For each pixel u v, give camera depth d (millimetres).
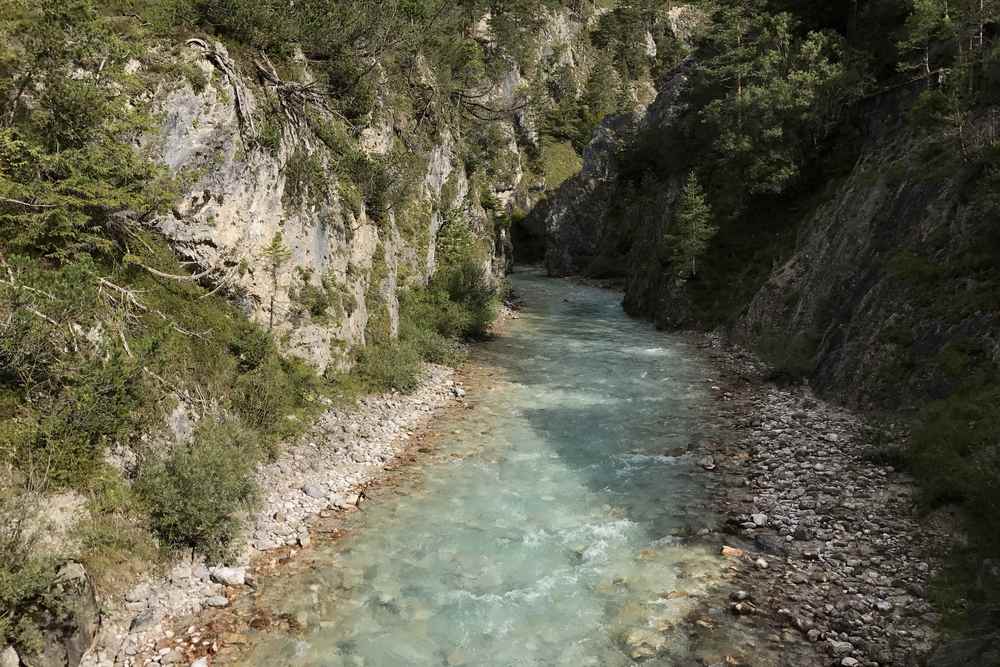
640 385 22078
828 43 34125
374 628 8984
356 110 22312
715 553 10930
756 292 29953
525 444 16281
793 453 15008
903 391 15984
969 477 10719
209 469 10500
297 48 19031
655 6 132250
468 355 25984
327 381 17156
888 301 18219
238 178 14609
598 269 63000
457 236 33250
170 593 9172
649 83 126375
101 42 11008
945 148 20141
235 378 13664
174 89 13164
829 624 8797
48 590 7254
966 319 15367
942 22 24594
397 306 23516
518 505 12867
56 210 9930
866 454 14180
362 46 22250
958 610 8656
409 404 18797
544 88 98125
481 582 10188
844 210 24609
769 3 40188
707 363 25609
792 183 32594
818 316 22562
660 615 9234
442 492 13414
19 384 8992
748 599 9531
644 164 66125
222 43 15062
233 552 10375
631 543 11367
